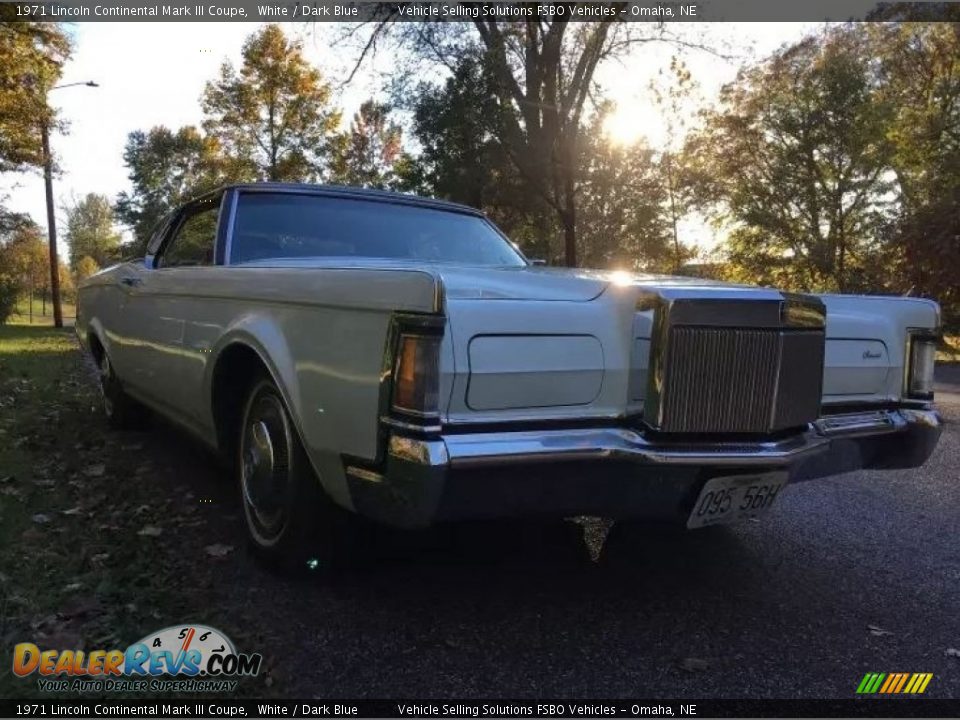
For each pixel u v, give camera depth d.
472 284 2.58
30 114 17.89
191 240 4.41
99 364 6.14
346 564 3.14
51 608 2.77
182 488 4.35
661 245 23.77
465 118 16.53
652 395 2.56
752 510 2.90
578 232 21.00
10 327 24.39
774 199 23.36
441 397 2.37
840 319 3.26
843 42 23.02
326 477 2.72
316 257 3.92
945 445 6.60
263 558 3.24
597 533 3.94
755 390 2.66
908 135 22.12
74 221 76.25
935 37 23.39
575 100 18.83
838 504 4.68
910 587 3.38
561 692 2.44
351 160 29.62
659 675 2.56
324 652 2.62
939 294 18.78
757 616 3.04
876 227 22.12
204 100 28.97
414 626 2.83
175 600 2.90
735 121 23.83
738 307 2.60
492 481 2.41
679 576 3.43
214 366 3.45
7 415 6.32
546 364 2.52
